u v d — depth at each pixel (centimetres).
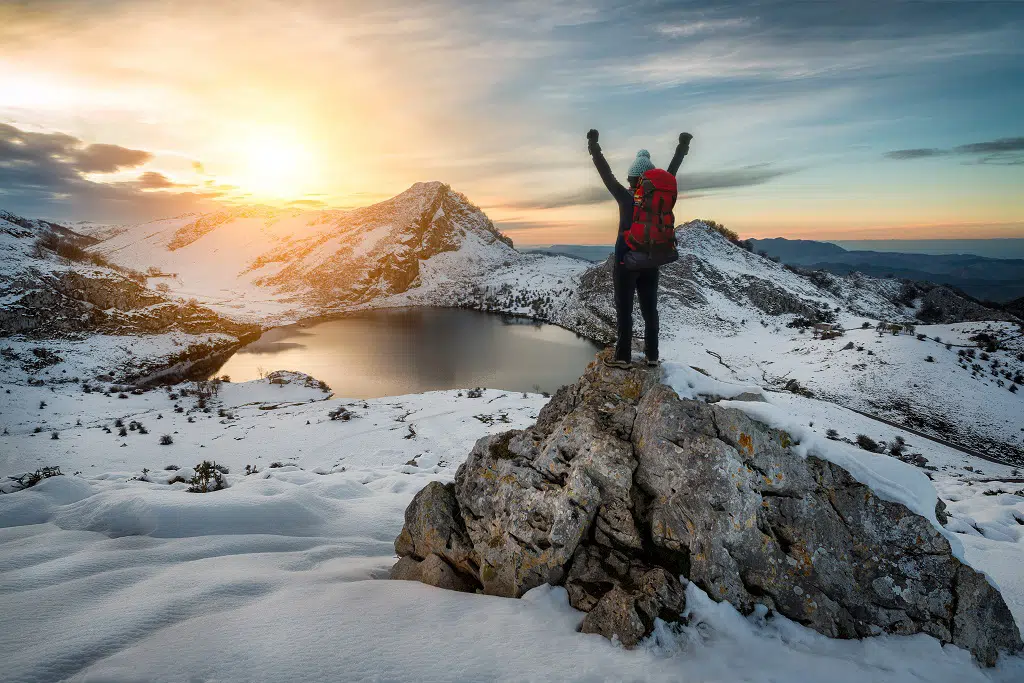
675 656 403
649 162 551
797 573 446
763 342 8750
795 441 489
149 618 524
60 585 622
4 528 855
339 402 5025
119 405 5334
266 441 3588
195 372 8200
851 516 453
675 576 471
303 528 935
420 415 4156
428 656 426
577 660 409
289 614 518
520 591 549
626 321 597
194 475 1334
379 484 1282
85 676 413
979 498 1190
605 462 536
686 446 505
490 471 651
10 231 11969
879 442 3484
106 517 877
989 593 438
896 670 383
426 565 644
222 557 756
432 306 18638
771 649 405
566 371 8088
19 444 3466
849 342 7188
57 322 8431
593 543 530
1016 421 4716
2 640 491
